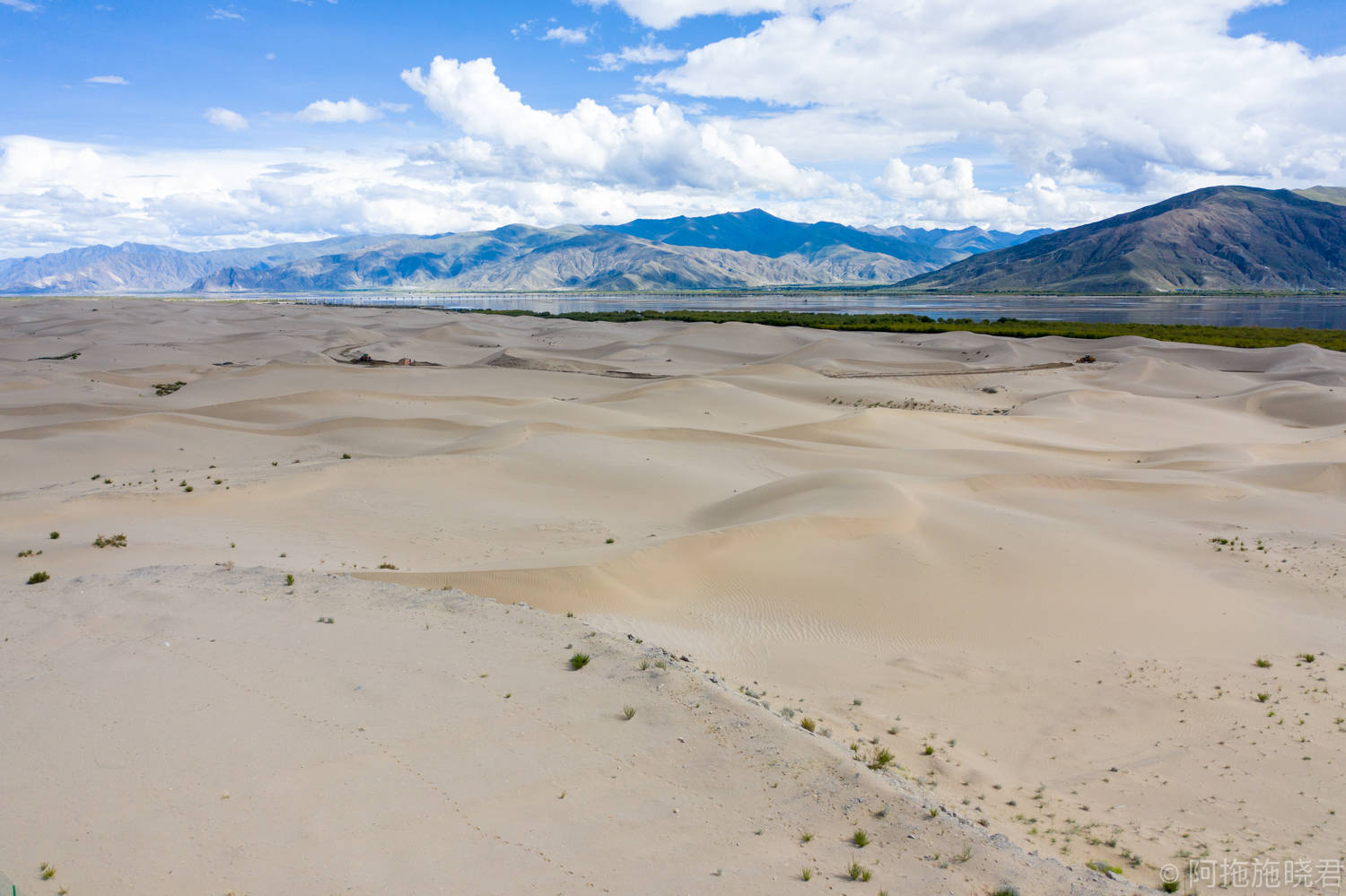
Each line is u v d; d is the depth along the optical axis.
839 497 38.16
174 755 13.72
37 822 11.75
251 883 10.58
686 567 30.02
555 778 13.43
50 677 16.80
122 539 29.92
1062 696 21.97
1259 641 26.22
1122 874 12.77
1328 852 14.05
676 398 82.12
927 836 12.19
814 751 14.55
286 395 80.69
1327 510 42.41
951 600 28.98
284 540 32.72
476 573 26.39
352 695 16.23
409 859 11.20
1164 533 38.09
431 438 62.72
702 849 11.63
